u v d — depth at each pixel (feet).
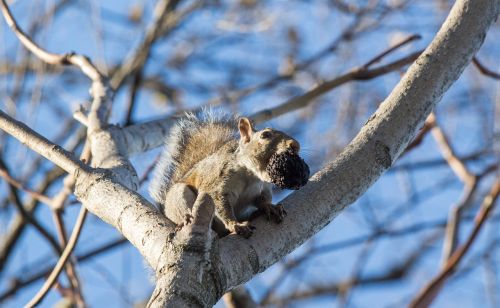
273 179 23.09
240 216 29.81
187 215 20.17
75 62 33.91
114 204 21.49
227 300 31.76
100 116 30.81
